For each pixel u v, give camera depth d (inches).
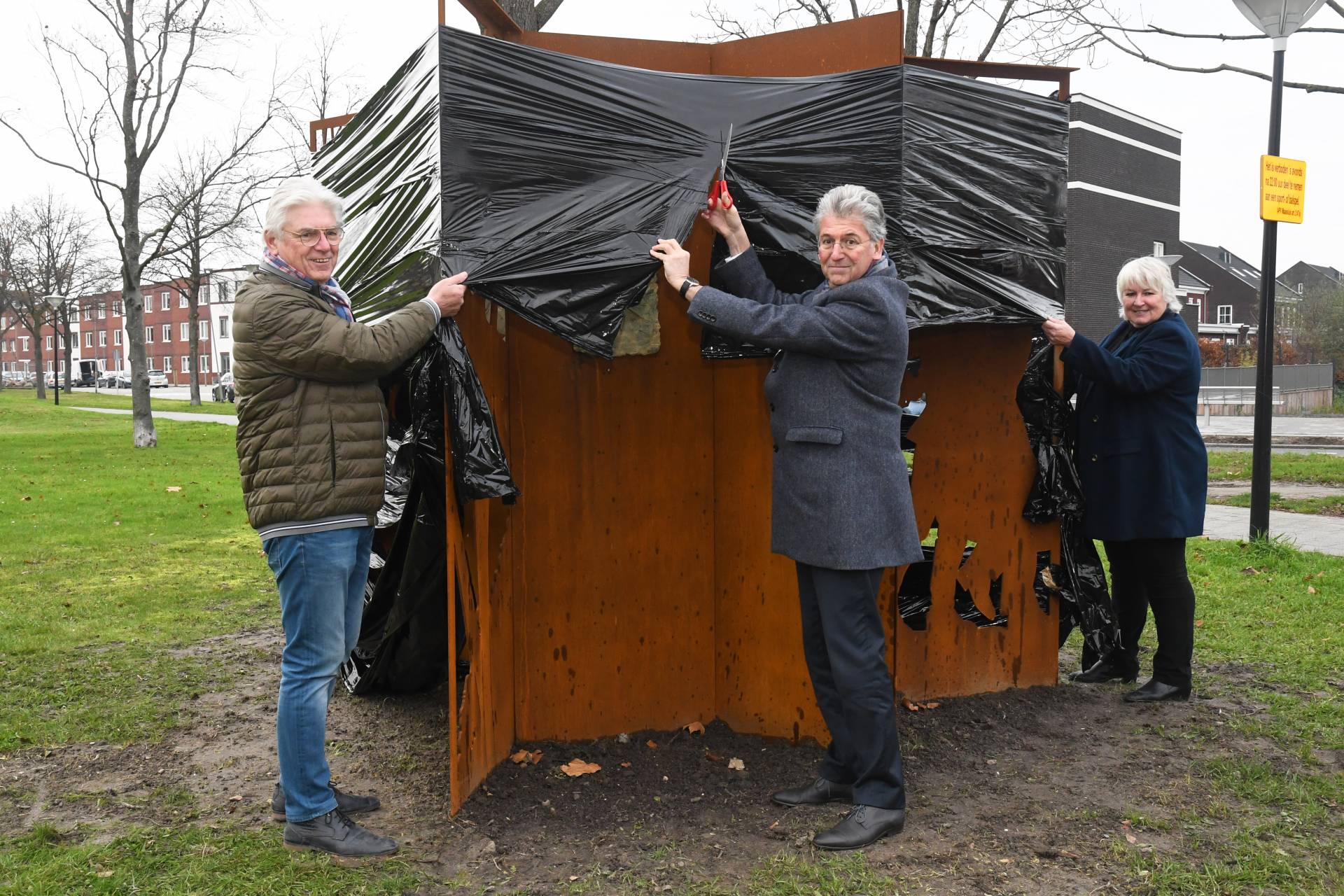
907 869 94.9
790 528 102.3
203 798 115.0
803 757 125.3
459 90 100.5
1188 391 141.2
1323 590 213.5
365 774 122.6
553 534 126.6
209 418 1005.8
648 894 90.6
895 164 117.0
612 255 103.5
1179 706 144.6
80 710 145.8
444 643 141.5
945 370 143.3
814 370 100.5
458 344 99.9
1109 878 92.8
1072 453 150.4
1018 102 128.4
